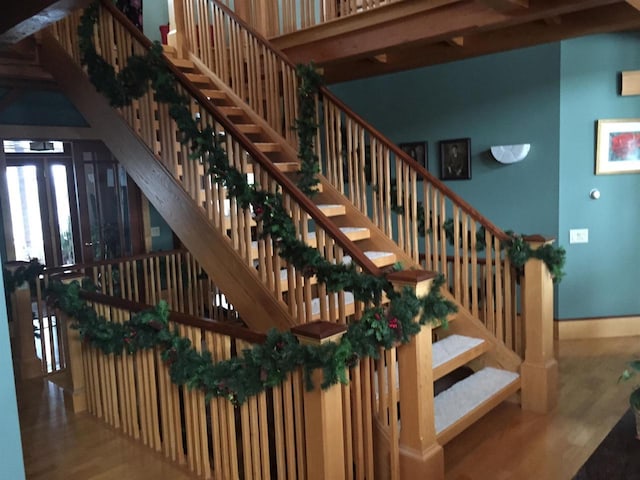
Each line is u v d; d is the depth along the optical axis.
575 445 3.07
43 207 6.34
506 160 4.81
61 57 4.71
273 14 5.15
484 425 3.36
